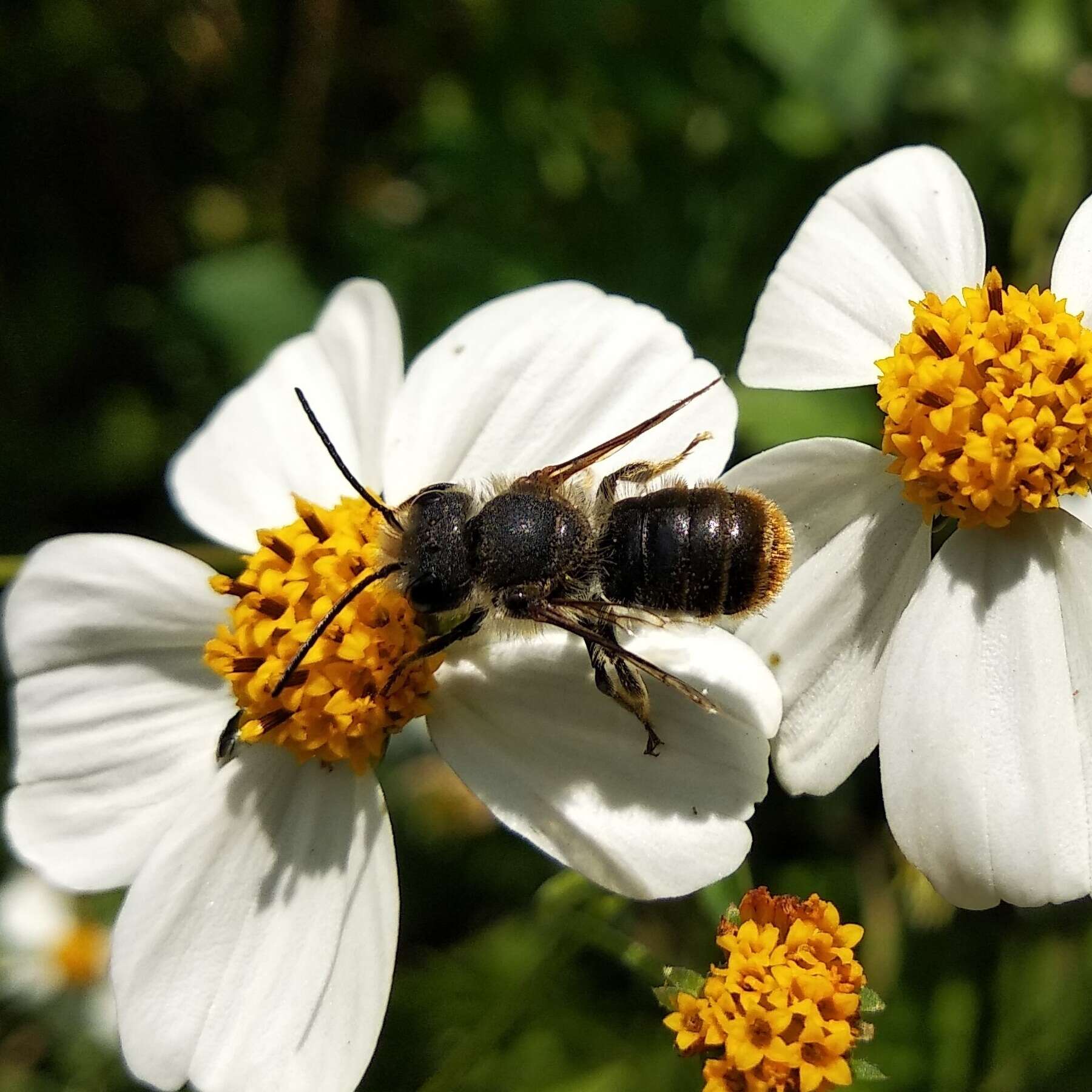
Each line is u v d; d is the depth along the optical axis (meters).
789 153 0.09
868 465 0.05
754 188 0.09
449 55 0.10
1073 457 0.05
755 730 0.05
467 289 0.09
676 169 0.09
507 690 0.05
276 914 0.05
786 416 0.07
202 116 0.10
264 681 0.05
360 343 0.06
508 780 0.05
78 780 0.06
